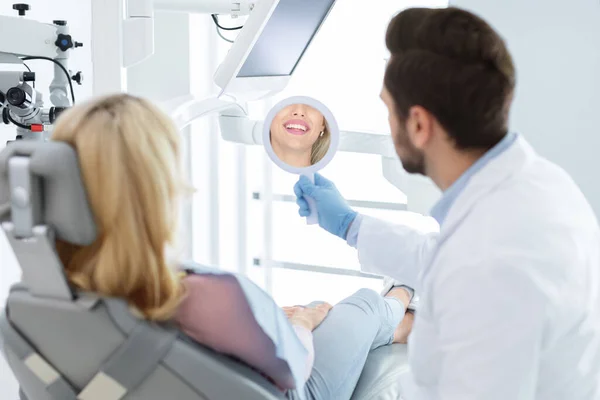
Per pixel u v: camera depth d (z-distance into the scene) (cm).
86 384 90
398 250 144
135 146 87
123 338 88
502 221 90
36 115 167
